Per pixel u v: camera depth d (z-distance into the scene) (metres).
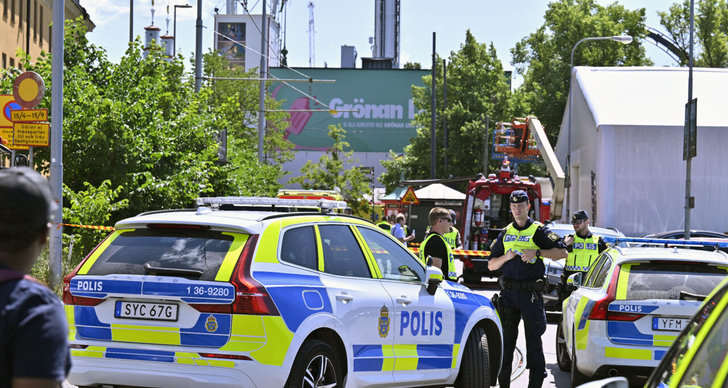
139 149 69.19
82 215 58.72
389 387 24.66
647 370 28.45
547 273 55.84
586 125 120.62
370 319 23.66
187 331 20.42
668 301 28.53
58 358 8.38
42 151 69.50
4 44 137.38
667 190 109.50
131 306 20.88
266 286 20.64
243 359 20.03
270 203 25.98
